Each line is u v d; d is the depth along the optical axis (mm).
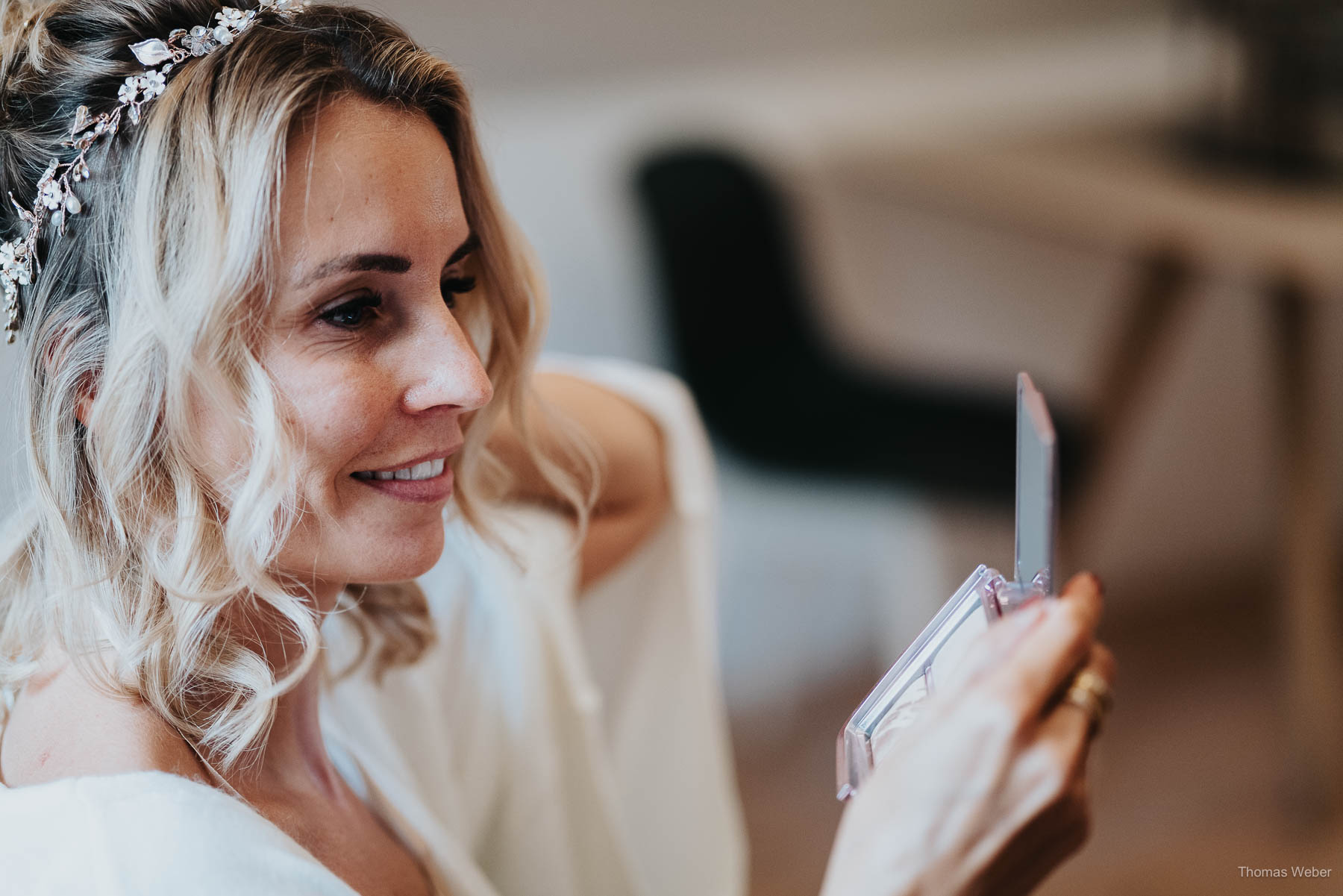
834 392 2209
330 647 932
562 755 1103
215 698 720
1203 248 1951
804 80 2434
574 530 1086
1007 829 510
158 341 618
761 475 2094
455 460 862
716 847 1284
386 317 657
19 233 673
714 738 1281
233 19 622
